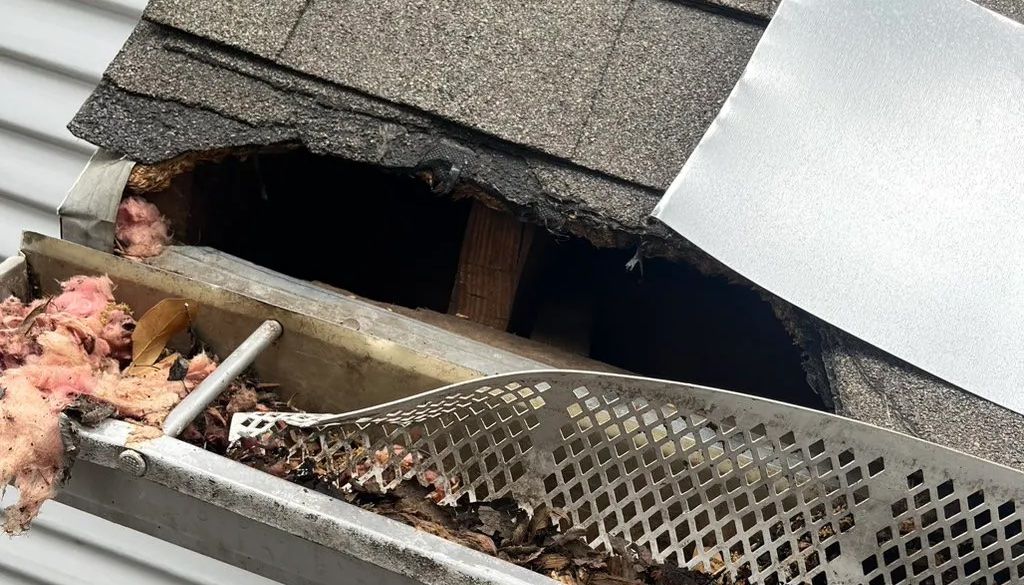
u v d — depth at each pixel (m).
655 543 0.81
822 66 1.08
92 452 0.75
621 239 1.04
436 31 1.14
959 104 1.06
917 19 1.11
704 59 1.15
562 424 0.80
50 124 1.89
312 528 0.70
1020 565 0.80
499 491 0.84
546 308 1.42
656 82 1.12
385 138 1.06
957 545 0.78
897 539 0.78
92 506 0.83
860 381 0.94
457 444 0.83
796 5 1.12
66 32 1.80
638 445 0.83
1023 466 0.89
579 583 0.81
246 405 0.92
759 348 1.53
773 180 1.00
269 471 0.82
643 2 1.20
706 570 0.82
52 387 0.81
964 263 0.97
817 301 0.95
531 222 1.09
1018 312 0.96
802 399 1.43
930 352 0.94
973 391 0.93
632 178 1.04
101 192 1.04
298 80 1.09
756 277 0.96
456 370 0.90
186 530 0.79
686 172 1.00
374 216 1.60
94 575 2.25
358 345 0.92
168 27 1.12
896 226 0.99
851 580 0.80
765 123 1.03
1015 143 1.04
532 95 1.09
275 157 1.33
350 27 1.13
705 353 1.54
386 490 0.83
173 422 0.78
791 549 0.84
